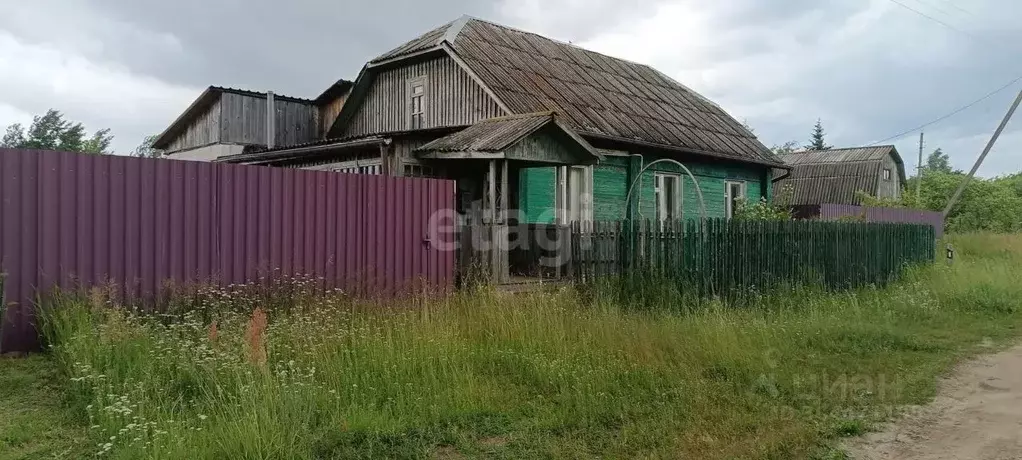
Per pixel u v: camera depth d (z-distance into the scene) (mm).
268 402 4379
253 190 7156
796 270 11172
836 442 4699
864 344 7719
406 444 4266
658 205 16203
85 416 4430
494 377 5727
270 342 5605
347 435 4312
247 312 6660
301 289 7324
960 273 12852
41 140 29891
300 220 7492
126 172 6348
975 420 5238
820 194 36125
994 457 4449
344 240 7852
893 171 39000
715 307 8453
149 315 6223
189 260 6707
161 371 5020
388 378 5219
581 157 11422
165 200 6574
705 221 10016
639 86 18609
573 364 5914
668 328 7246
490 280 8453
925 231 15484
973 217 33125
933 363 7082
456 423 4703
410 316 6836
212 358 5043
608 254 9516
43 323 5734
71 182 6047
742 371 6184
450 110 15086
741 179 18750
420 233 8602
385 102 17094
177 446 3793
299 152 12789
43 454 3922
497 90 13352
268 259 7242
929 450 4578
